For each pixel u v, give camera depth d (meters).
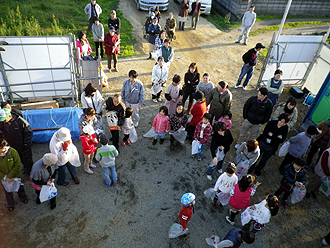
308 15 19.50
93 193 6.54
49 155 5.31
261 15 18.67
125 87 7.86
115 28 12.70
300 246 5.93
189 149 8.16
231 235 4.68
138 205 6.36
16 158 5.42
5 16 14.37
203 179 7.22
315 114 9.16
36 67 8.83
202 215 6.32
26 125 6.06
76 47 9.91
